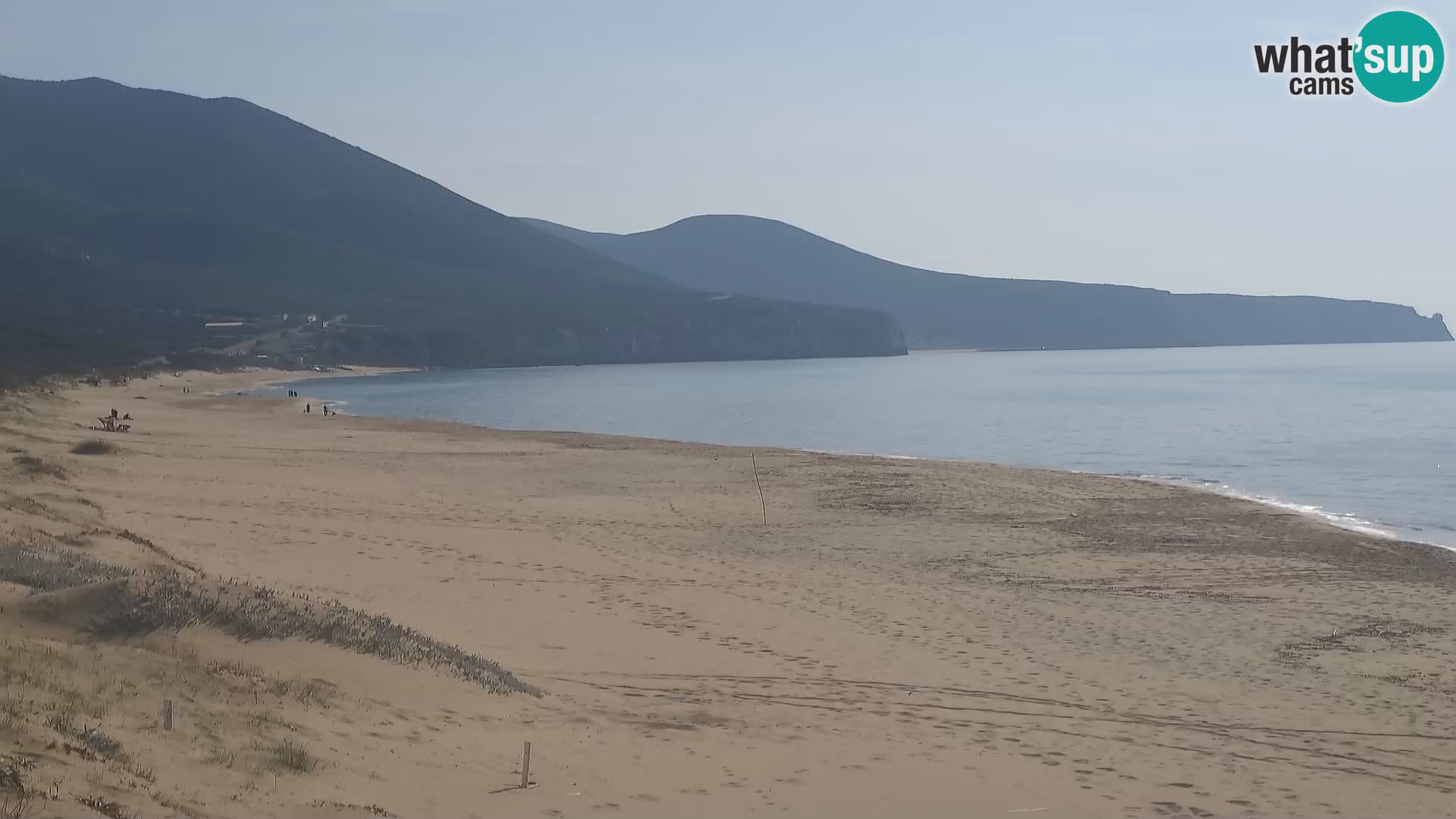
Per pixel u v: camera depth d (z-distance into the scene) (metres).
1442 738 10.30
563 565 17.59
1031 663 12.70
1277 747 9.94
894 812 7.66
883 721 10.25
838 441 52.19
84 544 11.92
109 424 41.25
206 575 12.41
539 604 14.61
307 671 8.37
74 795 4.80
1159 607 15.94
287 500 23.22
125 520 16.95
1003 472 33.88
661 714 10.06
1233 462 40.94
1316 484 34.22
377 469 32.22
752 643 13.15
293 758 6.42
